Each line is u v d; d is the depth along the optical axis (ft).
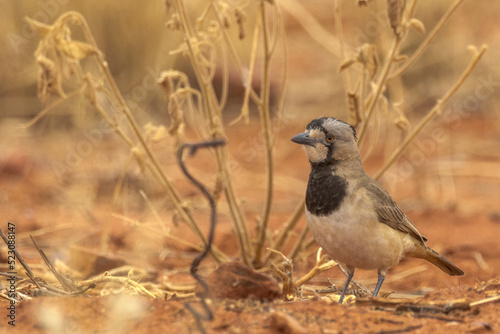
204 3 94.63
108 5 94.17
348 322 32.58
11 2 92.84
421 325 32.65
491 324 33.01
